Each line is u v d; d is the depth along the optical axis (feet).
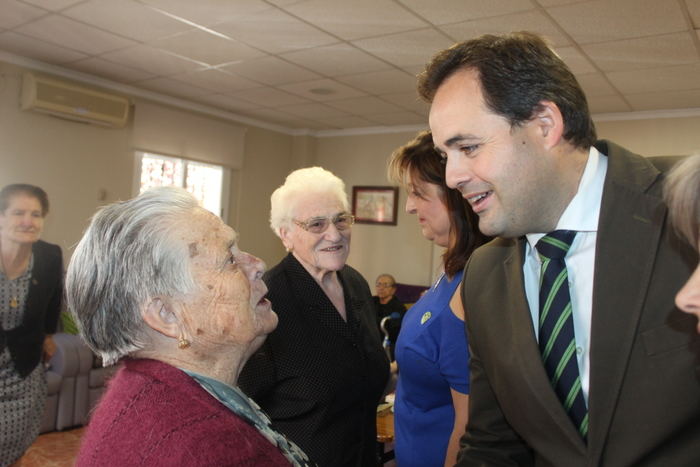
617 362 2.34
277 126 23.03
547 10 9.62
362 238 22.71
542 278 2.78
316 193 4.67
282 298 4.39
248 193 22.06
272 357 4.20
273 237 23.32
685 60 11.79
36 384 7.29
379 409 7.92
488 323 3.05
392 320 12.83
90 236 2.61
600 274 2.45
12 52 14.21
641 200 2.46
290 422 4.18
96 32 12.18
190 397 2.32
